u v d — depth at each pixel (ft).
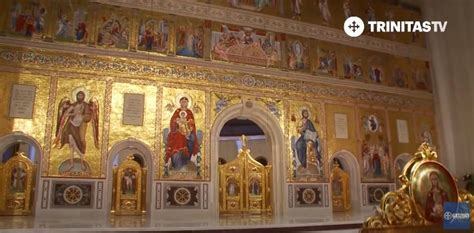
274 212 53.98
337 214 54.24
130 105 49.06
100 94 48.11
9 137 43.65
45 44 46.83
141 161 62.95
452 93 67.10
